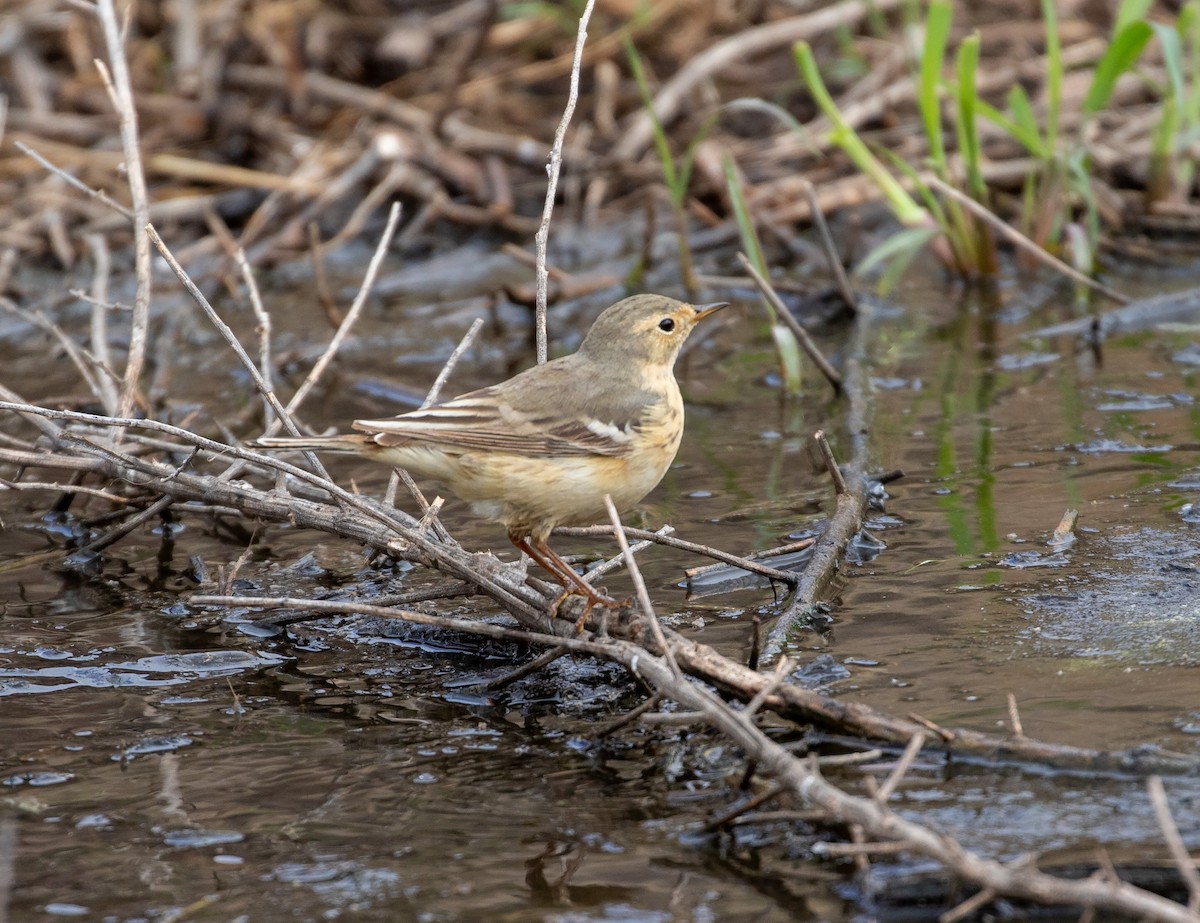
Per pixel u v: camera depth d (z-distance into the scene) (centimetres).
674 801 769
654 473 977
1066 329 1566
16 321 1703
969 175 1695
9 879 718
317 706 905
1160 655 866
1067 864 662
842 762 707
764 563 1041
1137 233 1814
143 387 1527
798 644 912
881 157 1917
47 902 700
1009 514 1112
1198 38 1716
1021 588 979
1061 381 1426
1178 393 1365
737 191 1490
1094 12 2145
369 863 728
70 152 1938
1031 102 1975
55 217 1850
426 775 811
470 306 1738
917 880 669
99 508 1266
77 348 1431
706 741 827
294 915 686
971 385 1434
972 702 821
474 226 1909
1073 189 1817
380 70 2150
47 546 1184
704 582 1035
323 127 2044
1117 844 676
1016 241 1631
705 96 2020
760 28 2081
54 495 1294
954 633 917
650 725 848
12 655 979
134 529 1178
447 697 911
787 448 1307
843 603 973
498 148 1975
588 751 830
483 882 706
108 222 1869
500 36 2162
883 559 1046
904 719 791
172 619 1038
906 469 1225
